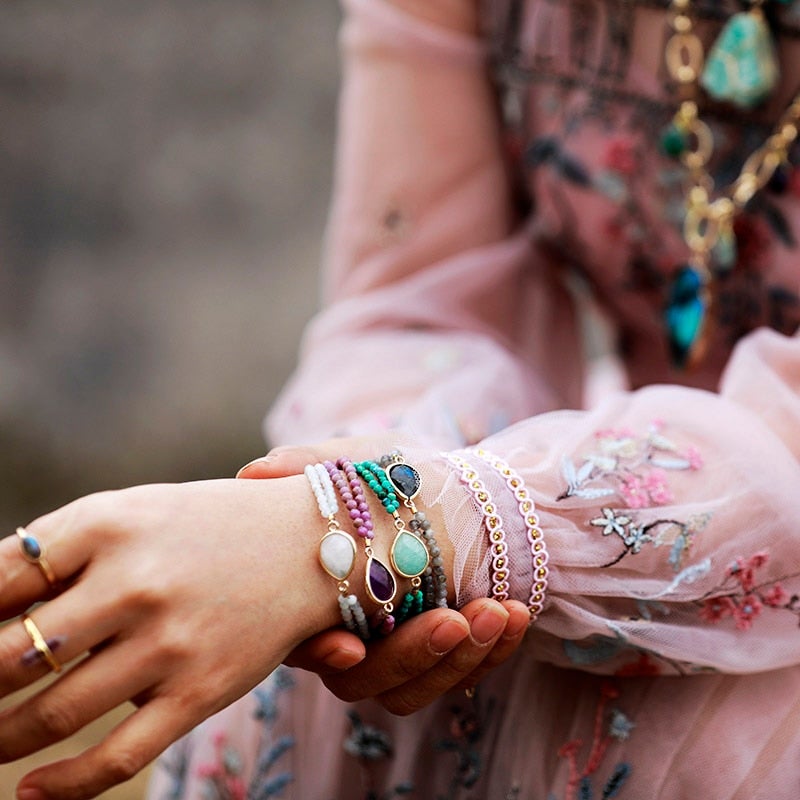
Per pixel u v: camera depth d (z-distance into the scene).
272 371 4.38
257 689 1.36
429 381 1.56
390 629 1.07
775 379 1.24
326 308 1.88
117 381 4.32
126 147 4.40
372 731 1.32
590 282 1.69
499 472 1.13
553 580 1.13
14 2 4.35
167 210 4.41
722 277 1.47
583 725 1.21
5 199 4.32
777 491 1.13
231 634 0.98
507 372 1.59
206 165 4.42
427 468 1.12
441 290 1.72
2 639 0.94
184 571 0.97
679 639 1.13
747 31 1.35
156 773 1.52
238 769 1.37
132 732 0.96
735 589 1.14
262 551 1.01
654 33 1.45
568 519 1.14
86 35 4.38
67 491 4.17
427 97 1.74
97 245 4.37
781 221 1.40
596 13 1.50
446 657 1.07
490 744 1.29
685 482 1.16
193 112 4.42
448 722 1.31
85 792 0.96
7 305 4.30
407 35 1.72
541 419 1.23
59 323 4.32
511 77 1.67
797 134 1.37
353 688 1.10
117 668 0.96
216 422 4.32
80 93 4.38
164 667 0.96
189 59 4.41
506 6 1.66
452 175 1.75
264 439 4.30
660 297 1.58
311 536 1.03
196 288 4.39
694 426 1.20
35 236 4.34
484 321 1.75
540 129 1.63
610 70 1.50
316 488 1.05
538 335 1.80
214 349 4.38
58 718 0.95
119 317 4.35
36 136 4.35
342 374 1.62
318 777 1.34
